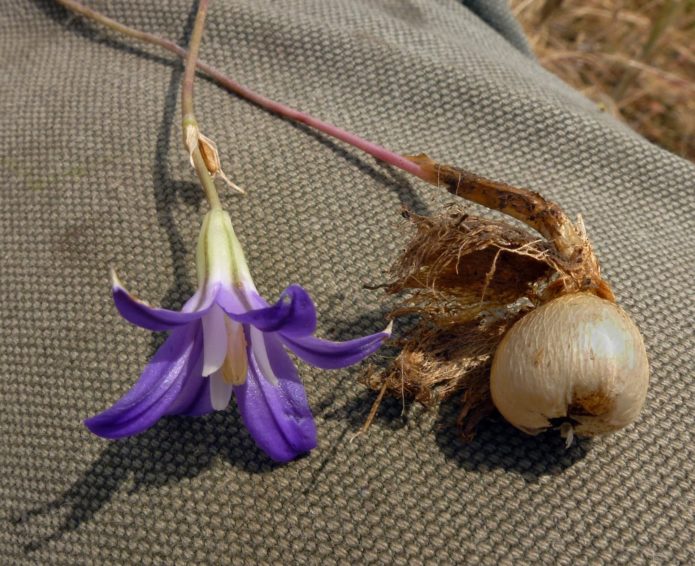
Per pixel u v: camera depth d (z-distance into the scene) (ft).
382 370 0.55
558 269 0.52
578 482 0.54
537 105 0.68
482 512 0.53
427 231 0.53
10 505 0.55
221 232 0.53
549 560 0.52
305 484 0.54
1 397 0.58
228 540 0.53
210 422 0.55
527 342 0.49
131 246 0.61
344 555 0.52
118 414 0.48
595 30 1.28
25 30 0.73
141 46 0.71
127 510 0.54
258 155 0.65
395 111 0.68
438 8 0.76
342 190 0.63
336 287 0.60
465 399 0.54
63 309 0.60
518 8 1.24
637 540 0.52
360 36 0.70
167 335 0.58
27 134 0.67
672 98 1.20
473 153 0.67
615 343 0.48
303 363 0.57
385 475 0.54
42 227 0.63
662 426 0.55
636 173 0.67
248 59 0.70
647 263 0.62
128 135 0.66
